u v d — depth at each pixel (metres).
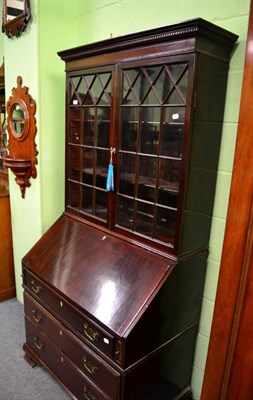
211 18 1.29
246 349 0.98
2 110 2.82
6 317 2.30
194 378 1.60
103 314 1.23
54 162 1.99
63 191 2.08
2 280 2.48
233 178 0.94
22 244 2.29
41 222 2.02
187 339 1.48
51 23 1.80
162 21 1.48
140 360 1.22
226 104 1.27
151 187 1.30
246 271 0.95
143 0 1.55
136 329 1.14
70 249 1.59
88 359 1.33
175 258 1.24
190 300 1.40
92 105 1.49
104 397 1.27
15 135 2.09
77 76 1.56
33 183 2.02
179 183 1.17
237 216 0.94
